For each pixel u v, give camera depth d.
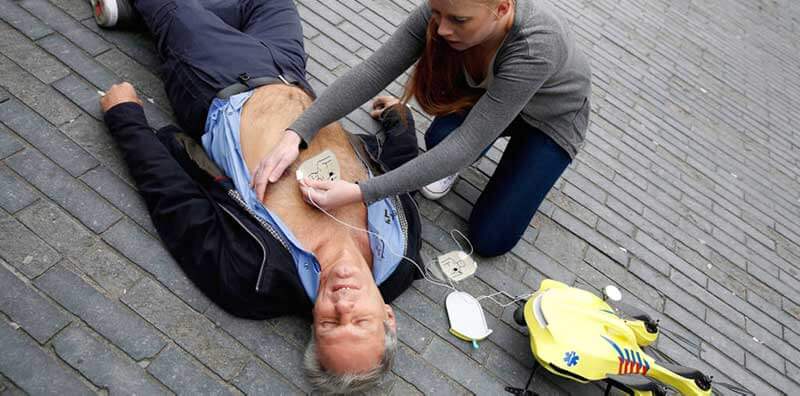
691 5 5.56
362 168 2.16
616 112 3.66
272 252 1.82
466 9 1.47
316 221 1.93
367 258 1.99
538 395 2.08
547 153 2.19
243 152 2.01
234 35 2.26
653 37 4.68
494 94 1.74
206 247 1.85
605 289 2.27
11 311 1.69
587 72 2.07
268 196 1.92
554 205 2.82
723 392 2.35
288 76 2.28
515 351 2.19
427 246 2.38
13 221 1.86
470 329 2.14
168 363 1.75
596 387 2.18
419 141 2.81
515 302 2.32
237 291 1.83
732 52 5.09
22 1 2.43
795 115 4.64
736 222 3.27
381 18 3.34
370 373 1.75
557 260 2.58
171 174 1.95
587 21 4.45
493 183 2.36
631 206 3.02
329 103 1.95
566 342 1.91
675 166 3.46
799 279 3.09
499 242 2.35
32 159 2.01
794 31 6.12
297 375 1.86
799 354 2.69
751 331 2.68
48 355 1.66
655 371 1.99
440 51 1.79
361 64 1.95
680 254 2.89
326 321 1.73
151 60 2.51
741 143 3.97
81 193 1.99
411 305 2.17
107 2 2.37
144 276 1.89
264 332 1.91
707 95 4.30
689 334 2.54
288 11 2.57
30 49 2.30
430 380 1.99
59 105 2.18
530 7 1.68
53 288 1.77
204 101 2.12
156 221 1.95
